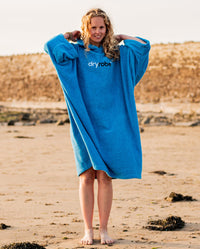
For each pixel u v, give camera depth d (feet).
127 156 12.81
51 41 12.73
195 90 153.89
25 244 12.28
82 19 13.06
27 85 188.24
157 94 158.40
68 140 55.52
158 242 12.92
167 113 125.90
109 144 12.74
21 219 16.35
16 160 36.27
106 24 12.93
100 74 12.91
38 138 57.93
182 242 12.92
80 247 12.44
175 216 15.64
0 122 88.99
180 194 20.47
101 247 12.42
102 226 13.05
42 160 36.40
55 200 20.20
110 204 13.08
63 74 12.66
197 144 50.93
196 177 27.61
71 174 28.78
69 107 12.85
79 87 12.91
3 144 49.88
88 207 13.06
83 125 12.69
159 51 174.29
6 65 202.90
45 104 173.78
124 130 12.92
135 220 16.01
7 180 26.32
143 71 13.64
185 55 167.22
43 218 16.51
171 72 162.81
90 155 12.40
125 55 13.19
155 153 42.22
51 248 12.37
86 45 12.94
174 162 35.42
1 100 189.78
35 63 196.65
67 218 16.51
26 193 22.03
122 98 13.16
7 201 19.98
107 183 13.02
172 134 65.67
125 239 13.29
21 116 96.94
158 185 24.38
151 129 76.18
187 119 98.27
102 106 12.87
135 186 23.97
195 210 17.94
